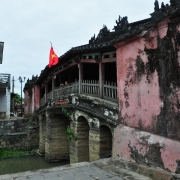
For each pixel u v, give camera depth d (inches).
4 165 711.1
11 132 993.5
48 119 716.7
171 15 258.4
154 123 296.0
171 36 267.9
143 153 306.5
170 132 269.1
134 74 337.1
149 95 306.0
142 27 302.0
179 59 256.8
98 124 437.1
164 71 279.6
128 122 352.5
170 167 260.1
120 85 374.6
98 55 464.1
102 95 460.8
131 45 343.9
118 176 281.1
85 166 325.1
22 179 269.6
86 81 526.6
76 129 522.6
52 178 272.8
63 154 719.1
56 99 665.0
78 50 484.4
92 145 453.1
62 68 639.1
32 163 728.3
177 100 259.3
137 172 295.7
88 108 475.8
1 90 1130.7
